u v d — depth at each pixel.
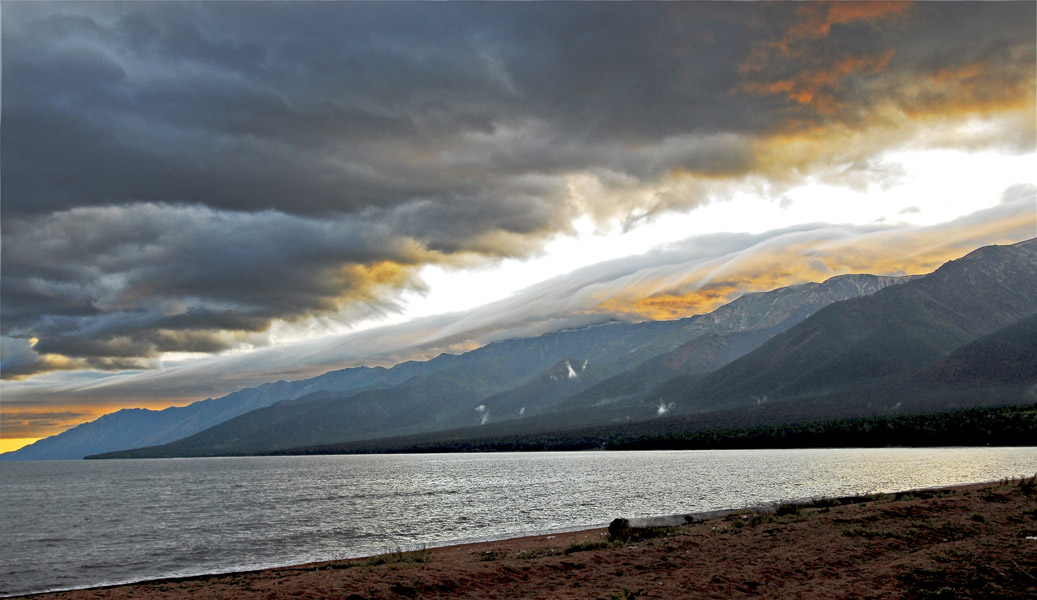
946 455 142.50
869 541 27.86
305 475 194.62
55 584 40.44
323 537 56.66
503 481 126.12
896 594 20.17
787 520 34.31
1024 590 20.77
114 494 137.88
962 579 21.61
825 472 104.12
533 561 25.28
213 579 32.16
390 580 22.02
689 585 21.58
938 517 33.88
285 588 21.20
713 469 130.62
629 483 102.81
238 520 74.88
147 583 35.00
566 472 148.75
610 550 27.34
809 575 22.89
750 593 20.92
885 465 115.31
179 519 79.25
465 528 58.31
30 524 79.81
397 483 137.38
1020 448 163.25
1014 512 34.97
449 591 21.53
